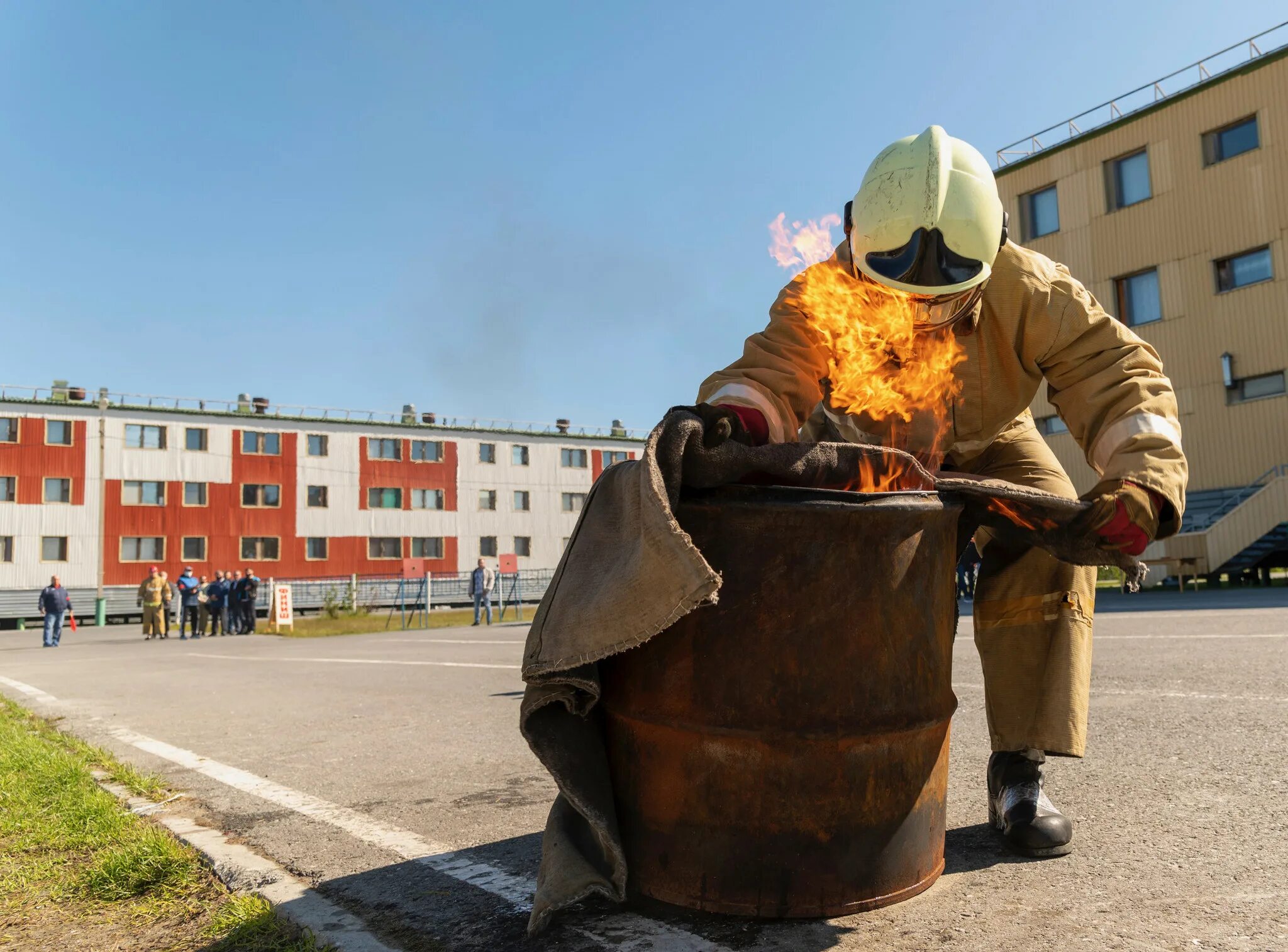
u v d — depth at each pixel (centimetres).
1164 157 2138
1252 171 1992
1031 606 241
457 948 194
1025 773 241
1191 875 210
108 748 479
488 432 5116
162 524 4203
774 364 218
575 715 204
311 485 4588
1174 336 2116
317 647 1416
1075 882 210
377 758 427
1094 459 221
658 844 200
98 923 222
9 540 3872
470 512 5012
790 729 189
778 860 191
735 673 191
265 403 4594
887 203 200
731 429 188
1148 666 565
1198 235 2077
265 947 200
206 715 602
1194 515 1998
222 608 2558
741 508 186
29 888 248
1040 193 2391
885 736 194
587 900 219
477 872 248
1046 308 222
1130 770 312
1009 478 255
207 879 251
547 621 192
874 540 191
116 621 4066
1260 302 1975
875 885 195
